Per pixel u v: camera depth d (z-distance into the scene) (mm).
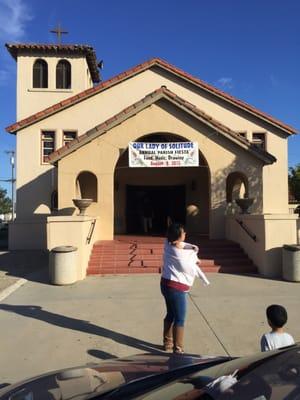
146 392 2723
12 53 22469
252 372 2424
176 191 21594
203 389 2373
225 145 16359
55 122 20672
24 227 19625
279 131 21000
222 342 6699
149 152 15945
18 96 22203
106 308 8922
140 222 21250
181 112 16297
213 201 16328
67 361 5969
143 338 6965
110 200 15984
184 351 6320
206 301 9422
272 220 12680
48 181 20484
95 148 16031
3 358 6090
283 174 20797
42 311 8719
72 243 12453
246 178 16344
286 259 11922
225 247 14742
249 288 10875
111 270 13055
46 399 3025
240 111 21016
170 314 6285
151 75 21031
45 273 13195
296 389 2100
